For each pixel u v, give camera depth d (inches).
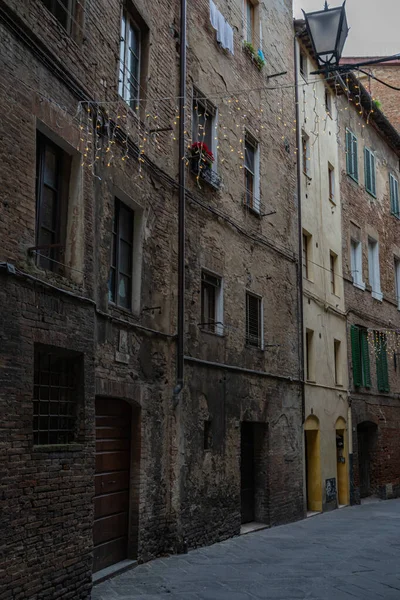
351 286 925.8
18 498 283.3
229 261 575.8
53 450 312.0
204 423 510.3
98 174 385.7
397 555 480.1
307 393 735.1
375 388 971.3
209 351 527.2
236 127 613.3
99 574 371.9
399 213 1170.6
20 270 297.3
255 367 606.9
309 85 829.8
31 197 310.2
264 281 643.5
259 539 535.2
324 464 768.9
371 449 961.5
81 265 350.3
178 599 339.9
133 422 429.7
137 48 469.4
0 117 293.1
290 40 770.8
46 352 324.8
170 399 467.2
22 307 296.5
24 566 283.1
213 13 584.1
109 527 396.8
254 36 680.4
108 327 390.9
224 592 358.9
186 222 511.8
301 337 717.3
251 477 613.3
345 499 831.7
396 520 679.7
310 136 821.9
